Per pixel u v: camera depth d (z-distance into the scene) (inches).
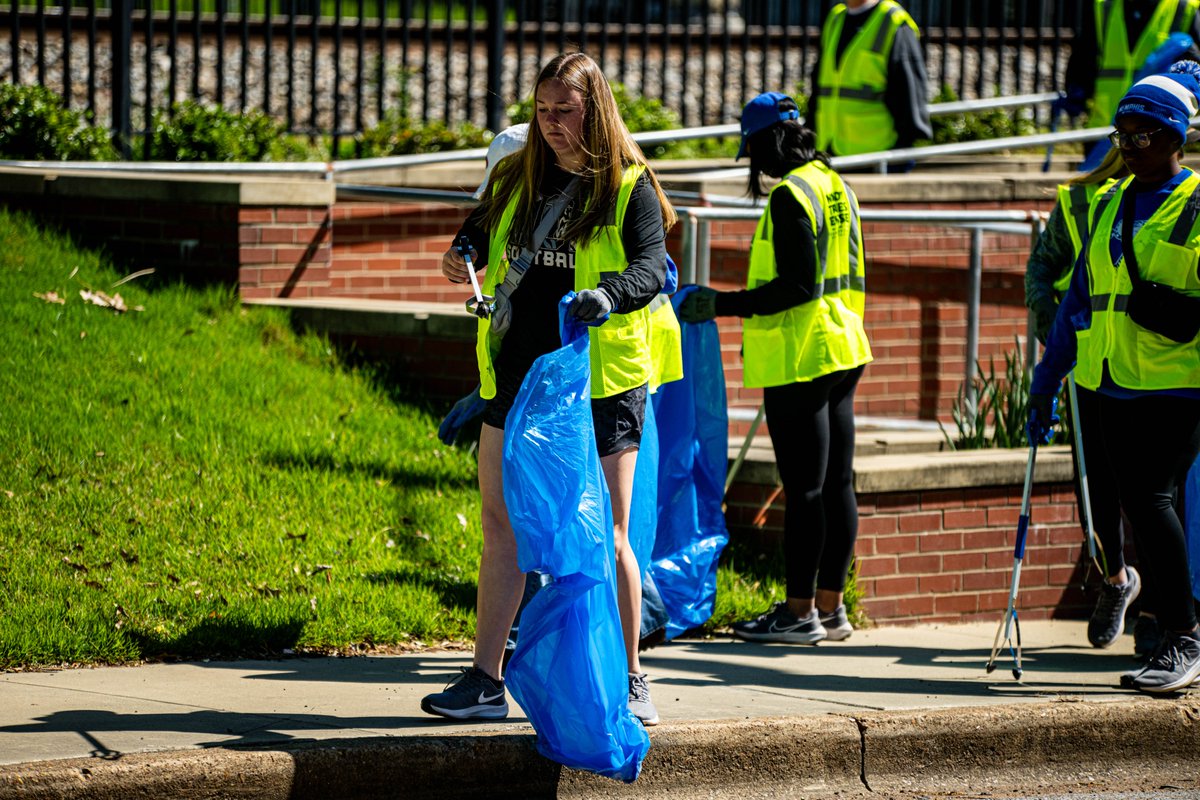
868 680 606.5
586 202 496.4
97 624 585.0
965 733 548.4
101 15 1328.7
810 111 1139.3
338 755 472.1
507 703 525.7
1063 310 620.1
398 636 618.5
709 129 1091.3
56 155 1071.0
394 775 478.9
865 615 715.4
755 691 580.4
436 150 1162.0
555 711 473.4
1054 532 757.3
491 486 511.8
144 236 911.0
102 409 753.0
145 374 793.6
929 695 582.2
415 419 815.7
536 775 497.7
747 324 655.1
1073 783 556.4
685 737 513.0
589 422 481.1
